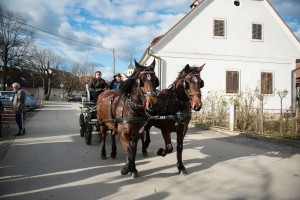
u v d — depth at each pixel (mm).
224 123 14836
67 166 6930
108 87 10328
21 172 6422
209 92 19359
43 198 4902
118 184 5629
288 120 11945
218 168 6832
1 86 46844
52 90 84750
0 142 10234
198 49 20953
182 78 6195
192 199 4879
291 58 22562
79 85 76688
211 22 21156
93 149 8977
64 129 14008
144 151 8102
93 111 9125
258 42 21969
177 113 6180
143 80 5574
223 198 4938
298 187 5504
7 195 5039
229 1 21484
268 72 22125
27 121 18031
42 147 9297
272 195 5086
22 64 42000
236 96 16234
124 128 5891
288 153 8516
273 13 22141
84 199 4863
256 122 12281
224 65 21375
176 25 20516
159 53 20375
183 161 7527
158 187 5469
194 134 12453
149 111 5586
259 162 7434
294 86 22547
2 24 39812
